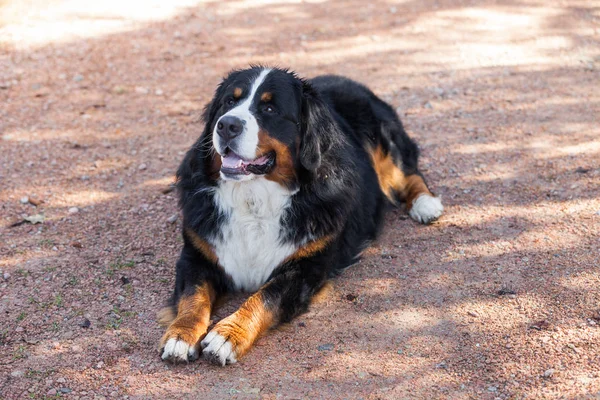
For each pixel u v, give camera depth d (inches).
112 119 288.8
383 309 171.3
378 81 323.6
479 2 436.1
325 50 366.0
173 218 214.2
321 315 170.7
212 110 180.4
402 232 208.7
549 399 136.9
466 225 207.9
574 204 213.3
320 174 176.2
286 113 169.6
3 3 434.6
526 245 194.2
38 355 153.9
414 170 233.9
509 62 339.3
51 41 375.9
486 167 241.6
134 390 143.8
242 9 438.3
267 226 175.5
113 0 450.3
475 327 161.8
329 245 177.5
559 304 167.3
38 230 209.0
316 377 147.7
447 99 300.4
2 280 182.5
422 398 140.0
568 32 376.2
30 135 273.0
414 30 391.5
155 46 374.0
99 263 191.6
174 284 182.5
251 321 157.9
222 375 149.0
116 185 236.7
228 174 164.7
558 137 259.1
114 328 164.2
